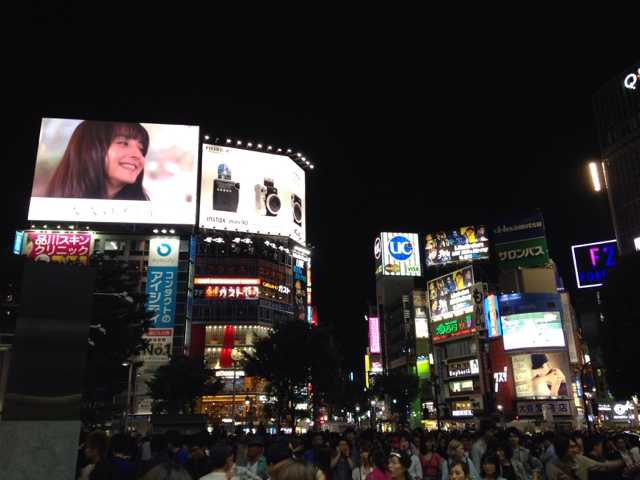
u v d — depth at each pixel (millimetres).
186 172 83375
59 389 8492
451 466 7922
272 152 104000
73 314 8906
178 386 60594
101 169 80938
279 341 47031
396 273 113250
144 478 3486
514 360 77312
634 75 107000
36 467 8055
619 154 107812
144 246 87688
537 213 85125
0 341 20891
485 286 86125
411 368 99000
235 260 102500
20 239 82375
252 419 91812
